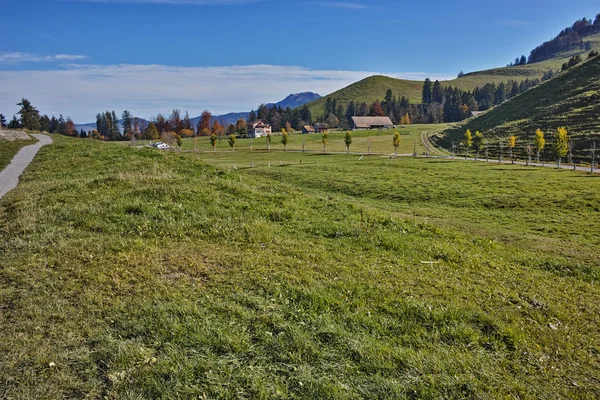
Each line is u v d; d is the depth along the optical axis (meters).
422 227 13.66
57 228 10.59
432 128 161.62
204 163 22.45
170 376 4.98
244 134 165.38
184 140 146.00
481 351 5.86
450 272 9.16
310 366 5.32
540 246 17.80
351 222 13.05
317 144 119.44
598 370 5.54
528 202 32.84
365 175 52.41
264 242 10.38
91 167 20.95
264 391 4.75
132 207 12.24
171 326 6.00
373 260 9.55
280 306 6.79
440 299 7.46
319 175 53.47
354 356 5.57
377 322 6.51
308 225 12.30
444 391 4.94
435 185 42.91
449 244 11.67
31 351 5.36
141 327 5.96
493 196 35.88
